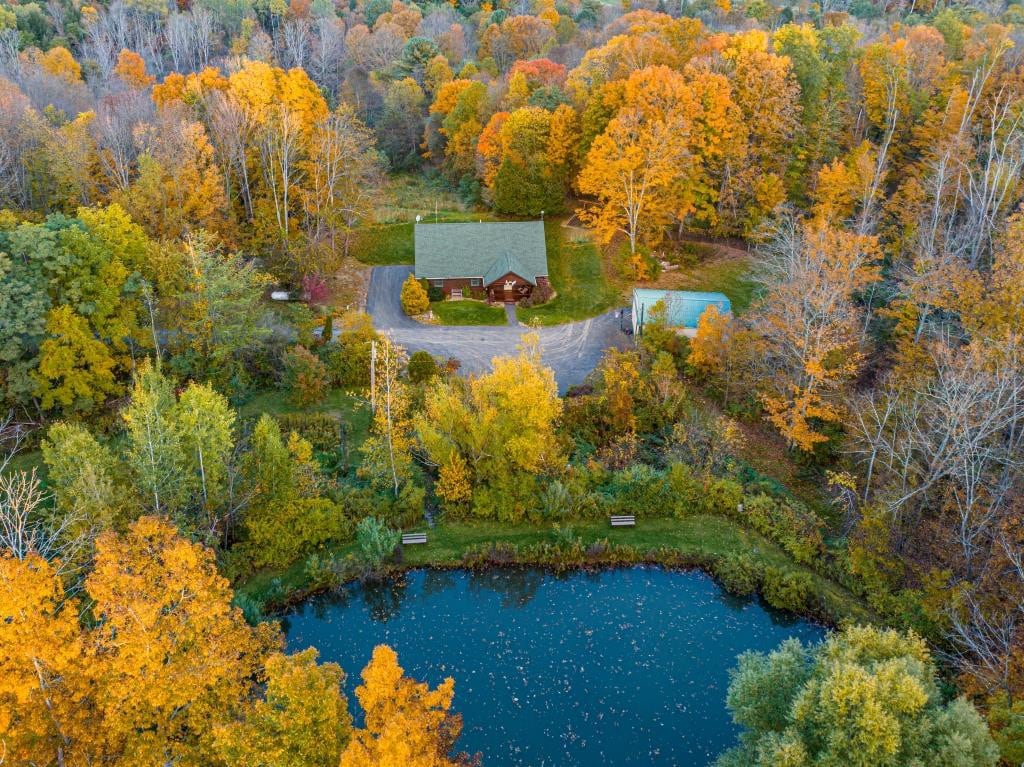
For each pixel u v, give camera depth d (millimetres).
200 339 47125
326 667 20719
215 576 22812
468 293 63875
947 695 27391
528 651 32656
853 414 43500
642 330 56312
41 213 55469
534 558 37531
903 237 53469
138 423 30734
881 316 51438
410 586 36250
